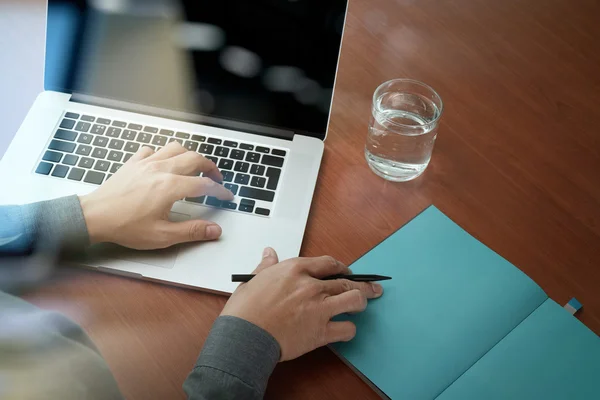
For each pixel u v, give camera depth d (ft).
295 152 3.03
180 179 2.73
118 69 3.07
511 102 3.31
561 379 2.44
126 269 2.61
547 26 3.64
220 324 2.36
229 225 2.76
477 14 3.67
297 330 2.38
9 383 1.77
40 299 2.53
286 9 2.86
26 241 2.54
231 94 3.05
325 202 2.93
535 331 2.55
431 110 3.09
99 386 1.94
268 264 2.62
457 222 2.91
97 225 2.60
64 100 3.11
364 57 3.44
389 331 2.53
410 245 2.78
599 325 2.64
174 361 2.43
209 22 2.93
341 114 3.24
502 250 2.83
